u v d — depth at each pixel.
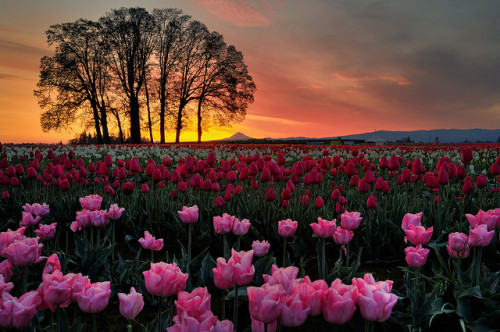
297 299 1.34
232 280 1.67
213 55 44.34
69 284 1.59
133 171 5.29
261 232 4.23
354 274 2.87
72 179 5.69
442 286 2.63
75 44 40.81
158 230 4.34
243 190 5.66
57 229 4.70
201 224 4.32
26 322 1.39
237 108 45.66
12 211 4.94
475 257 2.72
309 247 3.99
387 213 4.54
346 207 4.80
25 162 10.86
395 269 3.79
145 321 2.81
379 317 1.39
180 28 42.25
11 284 1.61
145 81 42.72
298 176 4.71
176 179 4.85
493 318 2.33
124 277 3.03
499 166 4.80
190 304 1.37
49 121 41.09
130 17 40.03
